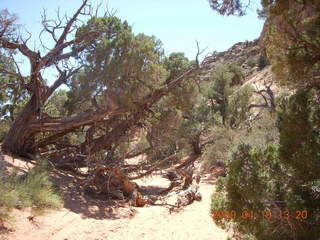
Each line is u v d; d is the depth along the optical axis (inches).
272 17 214.1
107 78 671.8
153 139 834.8
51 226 410.6
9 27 643.5
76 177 648.4
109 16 716.0
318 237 170.6
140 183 813.9
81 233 406.0
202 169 894.4
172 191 700.7
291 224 172.4
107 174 652.1
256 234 184.2
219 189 214.1
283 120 182.4
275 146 192.7
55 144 779.4
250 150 189.3
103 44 674.2
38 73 669.3
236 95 1182.3
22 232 376.2
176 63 816.3
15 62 664.4
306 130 171.2
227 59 2282.2
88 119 685.3
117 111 709.3
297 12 202.1
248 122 985.5
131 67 673.6
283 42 207.5
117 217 493.0
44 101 689.6
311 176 171.5
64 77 698.8
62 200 506.0
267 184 179.8
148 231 439.5
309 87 188.1
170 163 922.7
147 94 741.3
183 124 965.8
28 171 549.6
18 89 931.3
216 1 276.8
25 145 692.7
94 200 565.6
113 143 795.4
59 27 682.8
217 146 840.3
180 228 450.6
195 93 819.4
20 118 684.7
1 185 404.2
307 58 191.5
